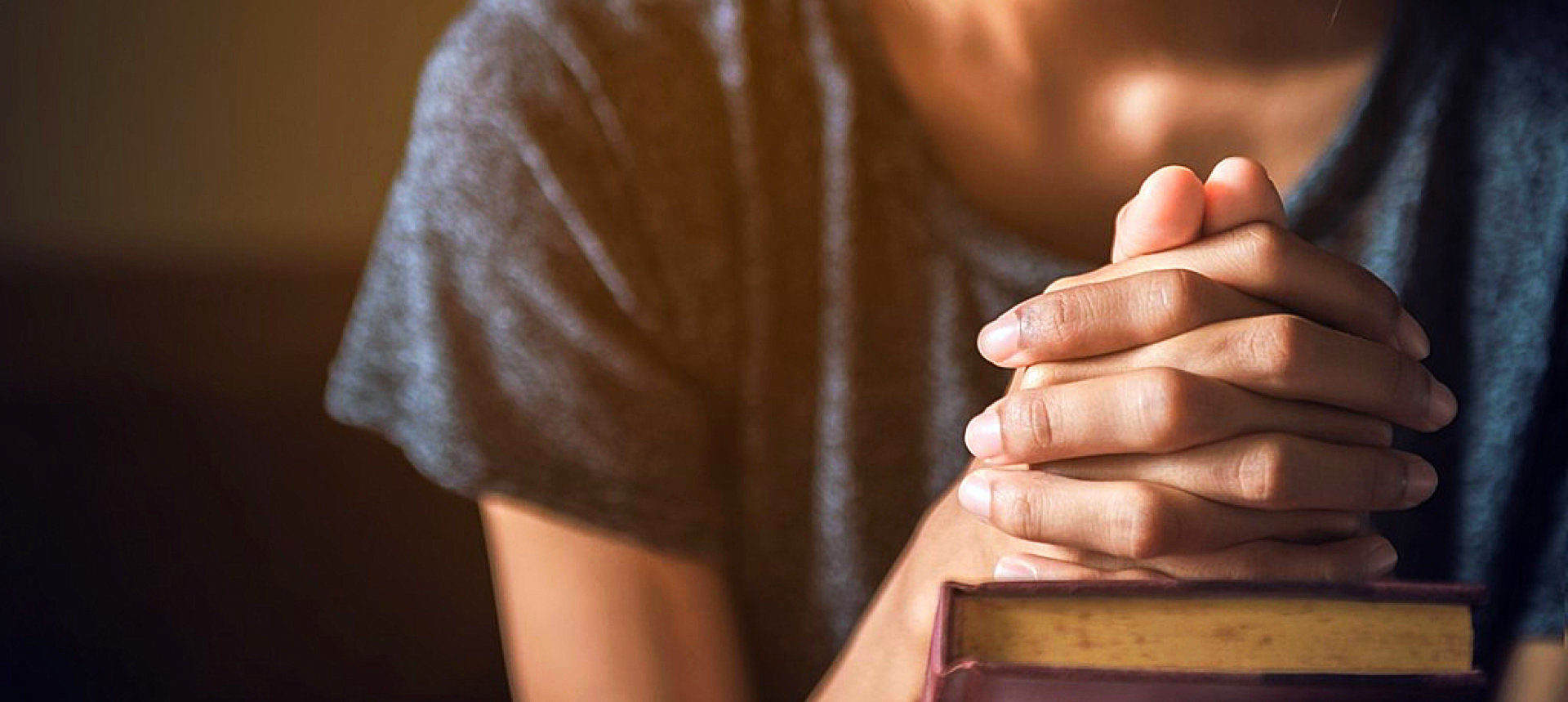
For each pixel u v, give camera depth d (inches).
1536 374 34.1
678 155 34.4
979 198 34.5
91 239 49.8
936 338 34.9
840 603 35.8
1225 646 22.9
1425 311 34.2
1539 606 34.4
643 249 34.4
